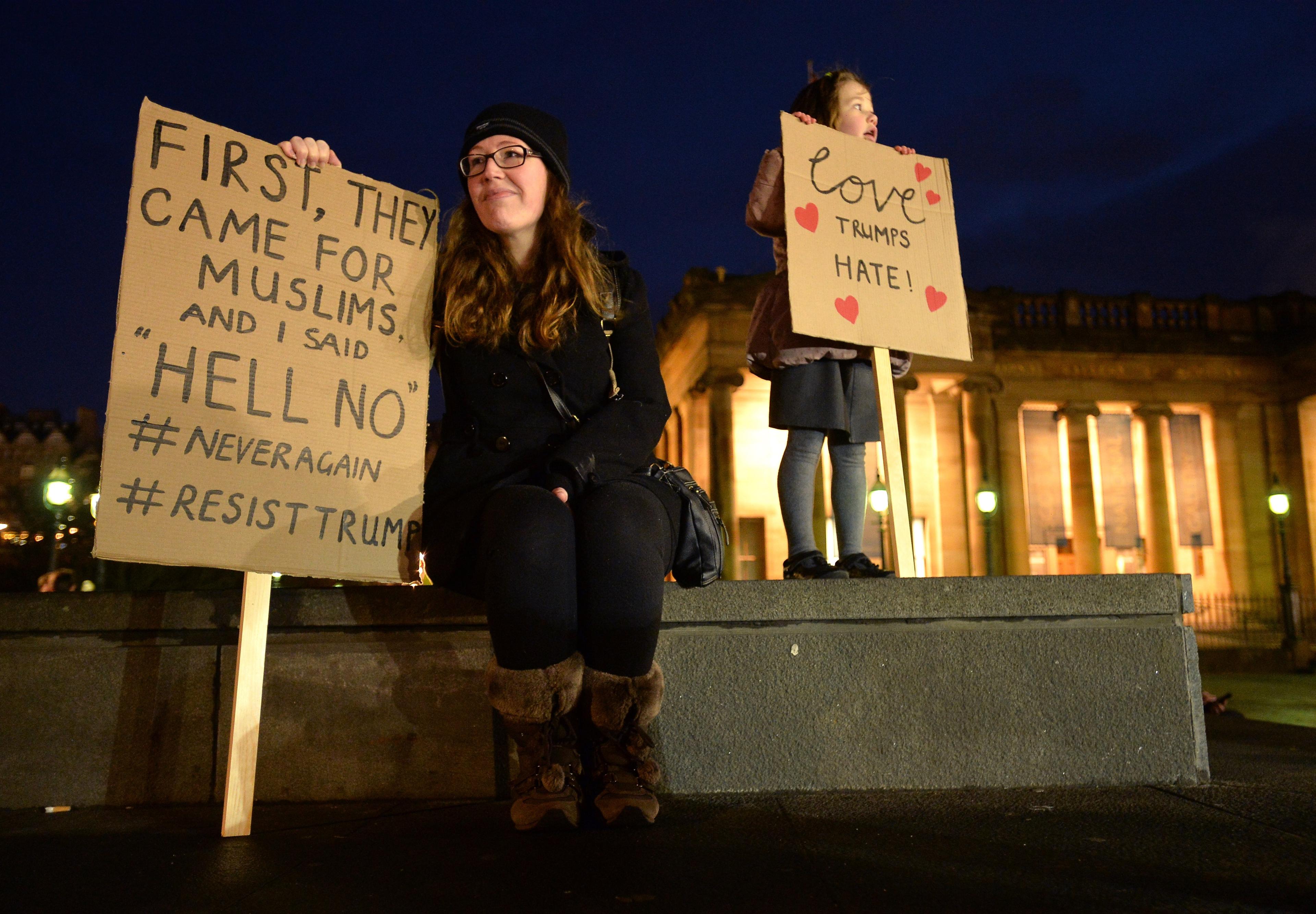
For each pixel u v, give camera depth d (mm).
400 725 3066
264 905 1809
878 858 2131
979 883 1914
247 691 2570
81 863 2188
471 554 2602
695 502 2760
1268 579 29031
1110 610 3209
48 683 3014
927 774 3076
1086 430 28672
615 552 2377
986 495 19406
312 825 2646
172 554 2453
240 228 2719
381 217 2959
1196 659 3246
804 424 4059
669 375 32656
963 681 3131
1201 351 29484
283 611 3098
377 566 2730
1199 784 3158
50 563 14508
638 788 2447
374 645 3107
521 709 2379
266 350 2689
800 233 4035
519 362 2785
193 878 2035
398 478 2816
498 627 2346
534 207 2822
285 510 2631
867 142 4316
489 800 3039
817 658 3102
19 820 2781
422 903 1806
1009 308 28891
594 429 2643
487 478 2674
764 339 4344
